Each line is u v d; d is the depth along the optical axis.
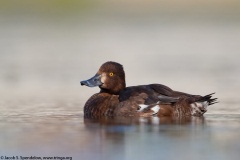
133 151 9.04
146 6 45.22
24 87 17.62
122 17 40.66
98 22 38.66
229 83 18.17
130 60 23.95
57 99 15.23
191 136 10.05
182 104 12.05
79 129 10.79
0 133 10.48
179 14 42.03
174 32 34.09
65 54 26.02
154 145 9.41
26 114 12.73
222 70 21.17
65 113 12.88
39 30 35.19
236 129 10.66
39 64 23.00
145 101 12.05
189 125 11.08
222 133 10.31
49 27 36.53
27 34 33.34
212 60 23.89
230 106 13.80
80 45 29.06
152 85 12.38
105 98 12.41
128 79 19.08
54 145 9.50
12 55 25.78
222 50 27.03
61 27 36.47
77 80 19.09
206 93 16.27
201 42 29.91
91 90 17.02
